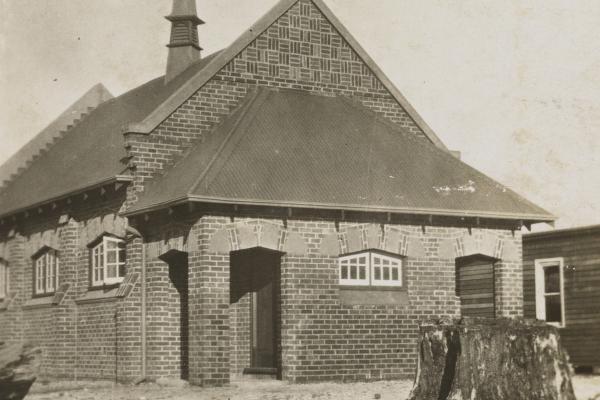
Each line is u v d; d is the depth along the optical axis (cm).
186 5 2977
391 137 2578
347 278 2277
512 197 2494
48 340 2792
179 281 2341
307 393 1894
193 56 2977
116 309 2388
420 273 2345
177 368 2305
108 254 2502
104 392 2036
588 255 2494
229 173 2186
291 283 2188
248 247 2155
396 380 2277
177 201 2100
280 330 2209
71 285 2630
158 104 2611
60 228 2709
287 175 2248
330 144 2436
